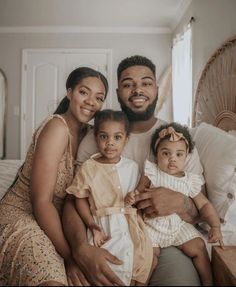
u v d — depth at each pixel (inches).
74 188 42.3
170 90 157.1
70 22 161.3
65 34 170.9
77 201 42.6
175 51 145.9
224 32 87.2
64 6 137.6
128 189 43.7
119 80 51.9
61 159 45.3
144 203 43.1
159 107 155.9
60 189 46.2
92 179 42.6
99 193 42.2
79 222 40.8
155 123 53.0
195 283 36.6
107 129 44.4
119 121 45.1
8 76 173.5
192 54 117.9
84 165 44.2
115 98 168.7
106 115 45.5
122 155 50.1
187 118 122.3
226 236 45.3
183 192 44.9
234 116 71.9
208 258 42.0
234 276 33.6
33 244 38.3
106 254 36.2
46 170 41.8
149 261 38.6
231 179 46.1
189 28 119.6
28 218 43.1
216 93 87.7
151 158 49.1
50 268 35.2
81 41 170.7
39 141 43.1
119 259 36.9
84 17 152.6
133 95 50.0
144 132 51.8
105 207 41.4
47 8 140.5
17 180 50.2
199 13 111.1
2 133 173.9
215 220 43.6
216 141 51.2
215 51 87.4
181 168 46.0
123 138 45.6
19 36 171.6
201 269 40.7
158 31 167.9
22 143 174.4
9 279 38.7
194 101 111.3
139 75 50.1
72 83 47.8
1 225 43.1
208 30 100.7
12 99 173.8
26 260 37.0
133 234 39.9
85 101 47.0
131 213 41.6
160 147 46.0
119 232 39.5
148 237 40.8
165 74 159.3
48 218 40.6
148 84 50.5
